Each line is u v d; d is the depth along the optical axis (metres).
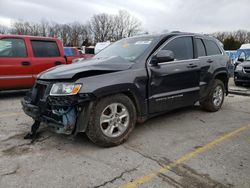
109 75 3.64
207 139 4.13
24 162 3.22
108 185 2.75
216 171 3.06
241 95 8.56
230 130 4.60
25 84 7.09
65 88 3.37
